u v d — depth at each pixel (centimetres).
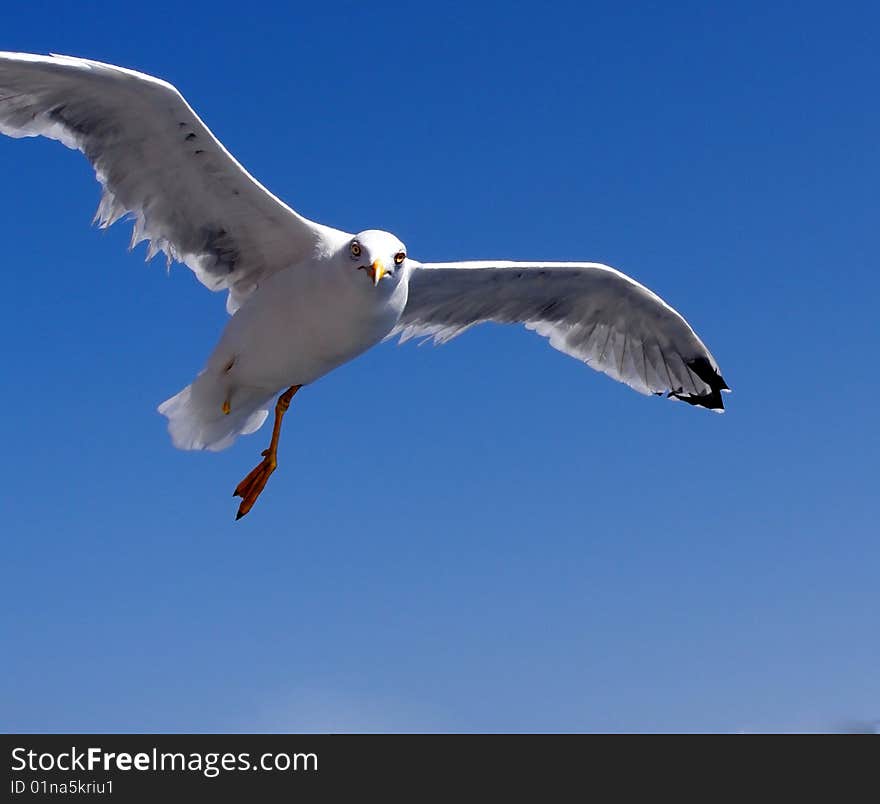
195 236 836
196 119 759
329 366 823
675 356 1035
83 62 727
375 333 794
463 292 949
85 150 790
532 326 1004
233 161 782
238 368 831
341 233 816
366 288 760
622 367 1035
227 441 888
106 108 768
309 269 788
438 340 983
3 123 772
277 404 877
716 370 1033
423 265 891
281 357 812
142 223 826
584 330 1015
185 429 872
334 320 779
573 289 977
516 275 943
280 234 819
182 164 795
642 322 1012
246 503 874
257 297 810
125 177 805
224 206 815
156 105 755
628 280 966
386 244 760
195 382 849
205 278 854
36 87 757
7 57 714
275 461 874
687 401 1054
